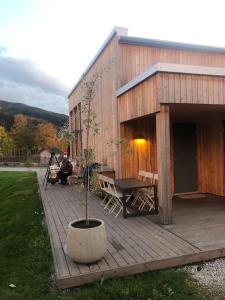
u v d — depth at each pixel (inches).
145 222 226.8
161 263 152.7
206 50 361.4
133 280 141.8
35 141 1633.9
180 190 350.6
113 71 325.7
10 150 1517.0
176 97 213.9
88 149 175.3
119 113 312.5
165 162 216.8
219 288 133.5
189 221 227.8
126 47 320.2
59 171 444.8
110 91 341.1
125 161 315.6
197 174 360.5
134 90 262.8
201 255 161.2
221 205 284.2
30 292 137.7
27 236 220.4
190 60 355.9
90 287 137.7
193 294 128.1
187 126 356.5
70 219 241.8
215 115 332.2
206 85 223.6
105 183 303.7
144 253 161.8
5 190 465.7
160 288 133.8
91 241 147.1
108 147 354.0
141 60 326.6
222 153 328.8
